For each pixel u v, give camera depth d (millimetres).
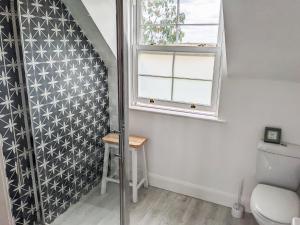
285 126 2059
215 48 2186
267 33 1610
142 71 2539
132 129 2684
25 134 1730
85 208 2127
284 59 1789
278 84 1997
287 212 1753
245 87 2105
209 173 2463
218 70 2230
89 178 2102
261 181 2139
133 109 2586
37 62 1692
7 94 1570
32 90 1697
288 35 1578
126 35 1541
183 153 2518
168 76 2445
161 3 2305
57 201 2039
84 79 1924
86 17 1746
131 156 2436
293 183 2025
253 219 2273
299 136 2037
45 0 1660
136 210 2377
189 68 2340
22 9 1552
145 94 2600
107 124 1886
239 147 2270
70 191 2119
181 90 2434
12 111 1617
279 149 2014
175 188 2648
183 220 2258
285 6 1389
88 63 1848
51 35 1738
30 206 1863
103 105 1874
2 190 1644
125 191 1863
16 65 1596
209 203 2494
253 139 2197
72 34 1847
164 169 2656
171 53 2369
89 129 2021
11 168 1675
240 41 1749
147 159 2705
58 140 1938
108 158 1976
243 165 2299
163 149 2600
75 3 1748
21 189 1771
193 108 2424
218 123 2287
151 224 2205
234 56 1911
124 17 1495
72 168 2094
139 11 2396
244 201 2373
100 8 1634
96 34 1738
